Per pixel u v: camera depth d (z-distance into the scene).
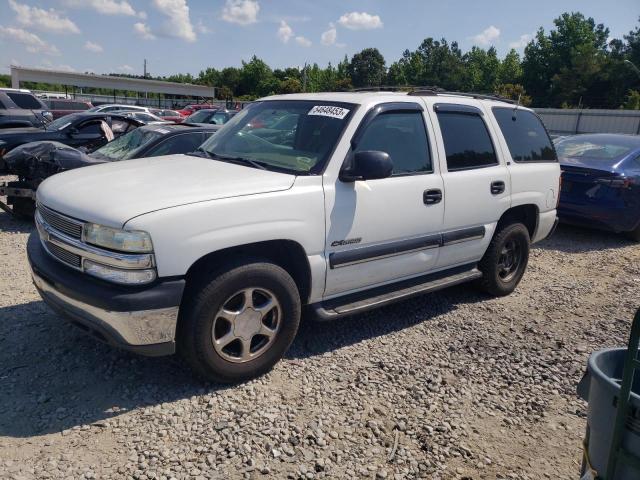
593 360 2.26
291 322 3.82
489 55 104.50
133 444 3.04
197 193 3.42
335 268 3.98
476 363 4.26
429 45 113.88
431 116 4.68
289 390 3.68
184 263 3.26
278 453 3.04
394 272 4.43
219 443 3.09
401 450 3.16
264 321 3.76
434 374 4.03
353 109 4.19
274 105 4.76
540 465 3.14
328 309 4.11
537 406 3.73
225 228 3.39
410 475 2.97
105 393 3.51
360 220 4.06
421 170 4.54
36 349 4.01
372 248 4.20
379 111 4.27
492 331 4.88
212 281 3.39
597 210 8.12
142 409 3.36
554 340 4.77
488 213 5.12
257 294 3.68
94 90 99.50
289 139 4.31
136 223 3.13
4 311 4.62
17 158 7.58
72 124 11.06
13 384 3.54
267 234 3.57
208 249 3.34
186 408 3.39
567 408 3.73
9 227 7.75
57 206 3.52
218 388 3.64
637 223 8.41
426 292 4.70
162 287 3.22
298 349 4.29
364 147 4.14
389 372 4.02
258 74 103.69
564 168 8.40
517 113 5.68
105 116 11.73
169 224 3.20
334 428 3.30
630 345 2.01
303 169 3.93
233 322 3.55
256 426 3.26
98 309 3.20
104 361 3.89
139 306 3.16
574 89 76.38
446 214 4.70
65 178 3.96
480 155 5.09
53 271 3.48
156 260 3.18
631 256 7.88
